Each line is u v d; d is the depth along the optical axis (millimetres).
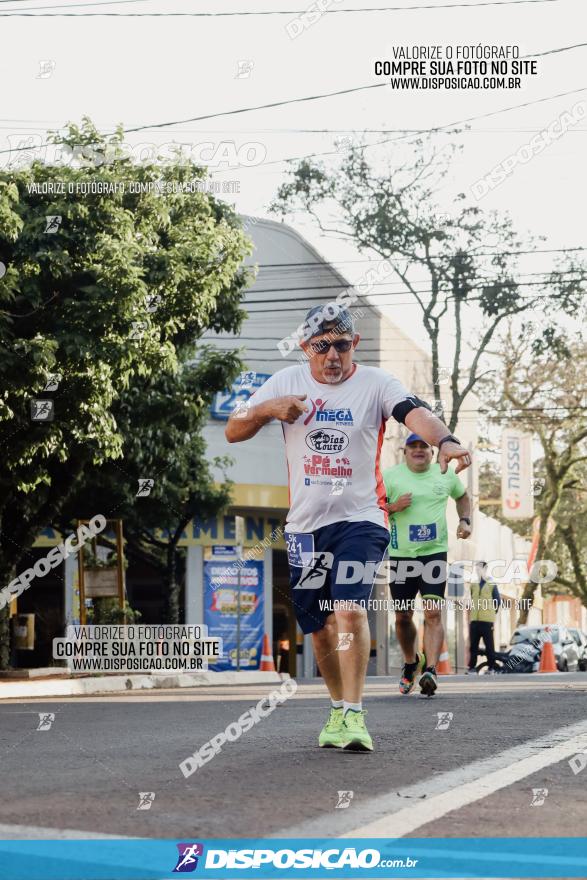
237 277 17047
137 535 23875
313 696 11625
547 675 19031
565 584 45344
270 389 6129
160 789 4523
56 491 16281
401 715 8062
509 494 35906
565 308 30578
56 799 4266
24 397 13609
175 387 17234
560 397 35531
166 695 12961
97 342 13500
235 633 26547
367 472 6023
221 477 26594
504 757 5531
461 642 35500
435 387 31078
